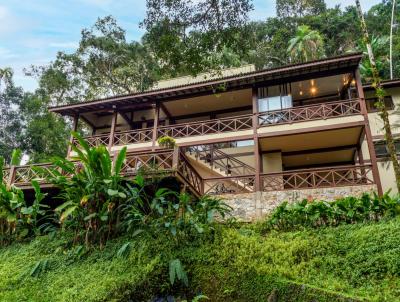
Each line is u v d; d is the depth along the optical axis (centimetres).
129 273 564
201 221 654
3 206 794
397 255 509
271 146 1259
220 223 713
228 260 555
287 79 1179
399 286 461
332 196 976
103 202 707
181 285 544
